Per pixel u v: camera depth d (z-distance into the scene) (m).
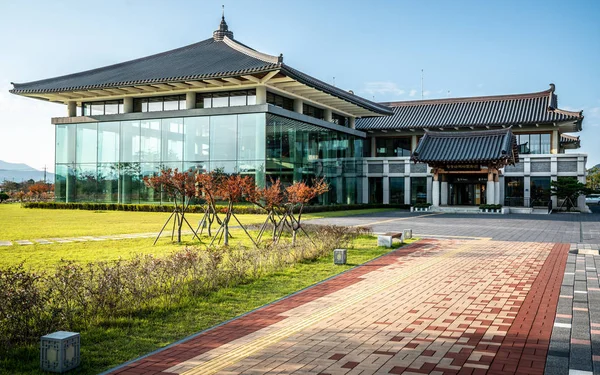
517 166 43.69
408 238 18.20
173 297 8.38
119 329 6.84
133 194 37.62
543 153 44.75
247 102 34.84
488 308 8.01
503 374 5.20
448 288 9.57
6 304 6.29
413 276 10.81
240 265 10.95
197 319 7.42
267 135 33.47
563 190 39.88
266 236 18.64
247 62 32.72
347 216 31.98
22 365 5.48
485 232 21.25
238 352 5.93
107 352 5.95
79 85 36.31
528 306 8.13
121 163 38.16
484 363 5.52
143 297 8.02
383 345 6.17
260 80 32.94
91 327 6.87
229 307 8.13
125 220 26.42
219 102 35.72
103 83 35.06
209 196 17.70
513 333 6.66
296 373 5.25
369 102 44.00
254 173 33.47
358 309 7.98
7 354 5.82
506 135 37.22
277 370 5.33
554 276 10.79
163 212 34.09
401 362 5.55
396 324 7.11
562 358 5.68
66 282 7.54
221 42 40.56
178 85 34.34
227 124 34.50
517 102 47.59
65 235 18.31
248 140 33.81
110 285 7.88
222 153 34.56
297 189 16.02
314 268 11.85
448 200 43.41
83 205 37.75
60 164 40.72
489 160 37.25
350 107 42.81
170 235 18.73
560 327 6.92
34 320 6.62
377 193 49.47
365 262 12.73
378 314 7.67
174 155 36.19
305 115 37.78
